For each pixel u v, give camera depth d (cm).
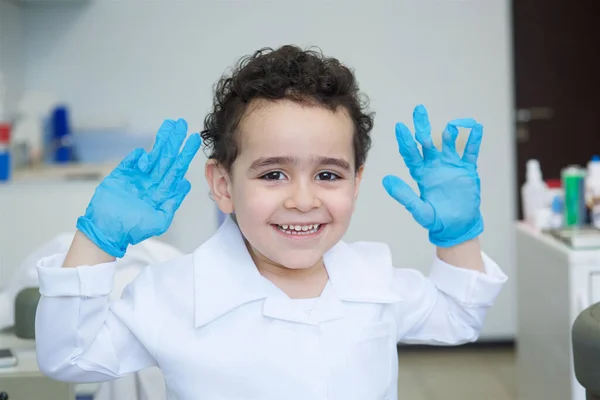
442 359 379
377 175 388
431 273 130
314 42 384
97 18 384
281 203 110
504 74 387
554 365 242
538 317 257
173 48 385
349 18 383
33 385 150
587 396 122
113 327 114
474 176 123
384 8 382
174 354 112
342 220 113
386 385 120
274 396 111
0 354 159
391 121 387
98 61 386
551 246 238
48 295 107
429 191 122
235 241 118
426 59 385
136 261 185
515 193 397
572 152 405
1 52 353
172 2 382
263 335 113
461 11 384
